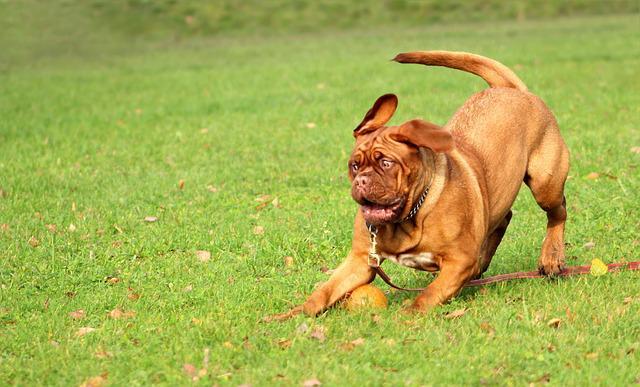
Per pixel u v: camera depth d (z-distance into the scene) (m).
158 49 30.75
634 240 8.65
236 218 9.76
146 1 37.16
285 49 29.38
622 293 6.96
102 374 5.68
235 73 22.95
